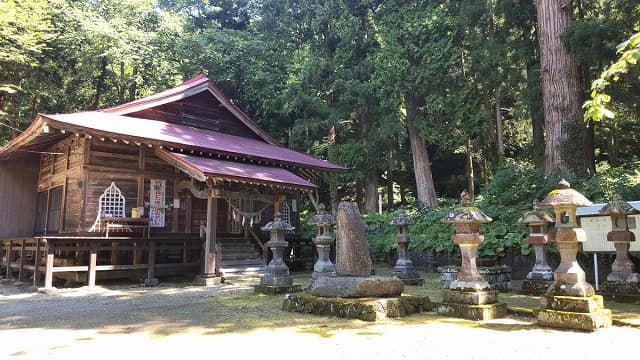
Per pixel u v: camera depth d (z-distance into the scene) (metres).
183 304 8.12
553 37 13.88
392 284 6.80
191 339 5.04
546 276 8.82
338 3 22.73
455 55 19.36
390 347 4.57
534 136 17.48
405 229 11.63
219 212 17.11
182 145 13.52
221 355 4.31
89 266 11.38
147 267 12.32
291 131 26.08
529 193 13.27
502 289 9.57
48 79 24.19
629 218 8.38
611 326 5.57
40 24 21.19
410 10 20.62
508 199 13.56
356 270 7.01
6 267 13.92
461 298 6.42
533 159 19.28
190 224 15.12
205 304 8.02
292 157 17.56
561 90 13.59
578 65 13.86
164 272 13.59
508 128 22.16
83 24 22.53
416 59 20.11
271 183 13.46
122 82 26.25
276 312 6.94
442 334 5.18
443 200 24.30
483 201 14.57
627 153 19.42
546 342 4.76
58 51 23.64
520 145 22.59
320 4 23.45
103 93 27.89
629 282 7.63
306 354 4.32
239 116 18.53
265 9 25.72
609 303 7.47
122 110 15.10
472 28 18.89
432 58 19.39
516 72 17.31
